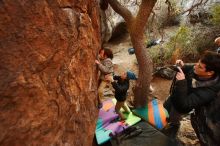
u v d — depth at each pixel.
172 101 3.05
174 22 10.78
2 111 1.62
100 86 5.38
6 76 1.65
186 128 5.54
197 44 9.20
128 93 7.49
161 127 5.86
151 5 5.38
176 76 2.97
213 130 2.90
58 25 2.15
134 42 6.02
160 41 9.31
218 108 2.82
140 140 5.30
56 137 2.12
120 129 5.55
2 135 1.63
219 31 9.41
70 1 2.39
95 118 3.25
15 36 1.71
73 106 2.46
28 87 1.80
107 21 9.34
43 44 1.95
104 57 5.18
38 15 1.90
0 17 1.62
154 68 8.58
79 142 2.62
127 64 9.22
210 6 10.41
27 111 1.80
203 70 2.85
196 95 2.85
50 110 2.04
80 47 2.63
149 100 7.17
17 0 1.72
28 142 1.82
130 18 5.84
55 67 2.12
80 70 2.67
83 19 2.71
